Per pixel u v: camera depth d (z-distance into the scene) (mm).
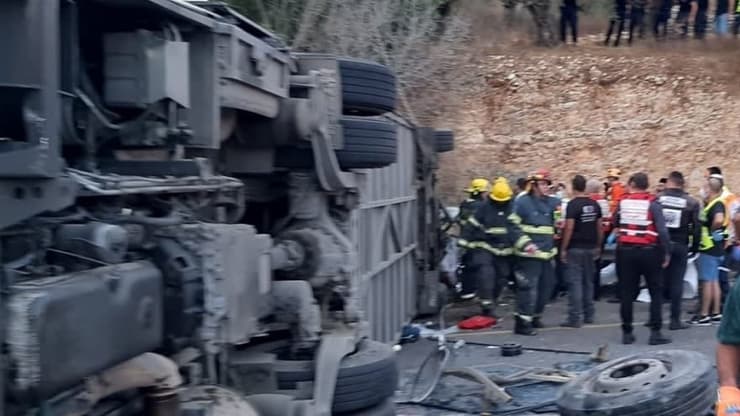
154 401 5051
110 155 5801
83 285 4148
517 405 11180
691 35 37562
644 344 15914
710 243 17656
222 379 7082
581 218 17578
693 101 34438
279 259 7828
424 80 23234
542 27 37031
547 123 34594
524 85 35000
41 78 4082
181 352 5461
